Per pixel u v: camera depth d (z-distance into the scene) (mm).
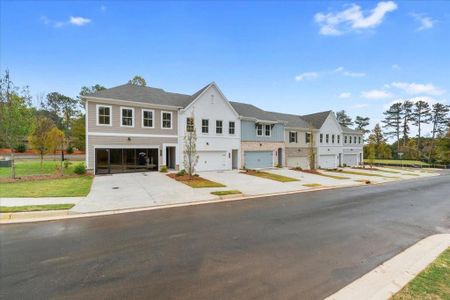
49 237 6078
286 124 30953
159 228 6945
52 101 54281
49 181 14602
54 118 53031
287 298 3578
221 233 6594
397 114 71000
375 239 6402
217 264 4695
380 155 62062
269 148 28875
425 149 59312
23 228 6781
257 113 29688
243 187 14984
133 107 19984
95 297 3537
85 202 9734
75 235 6246
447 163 48906
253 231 6816
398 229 7391
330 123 37031
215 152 24312
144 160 20594
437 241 6344
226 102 24875
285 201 11523
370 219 8508
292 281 4090
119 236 6215
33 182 14062
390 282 4055
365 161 48812
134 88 22672
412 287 3834
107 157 18938
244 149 26469
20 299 3471
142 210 9133
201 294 3643
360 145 43000
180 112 22188
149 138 20750
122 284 3908
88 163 18156
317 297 3611
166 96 23766
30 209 8203
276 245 5785
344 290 3814
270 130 29031
